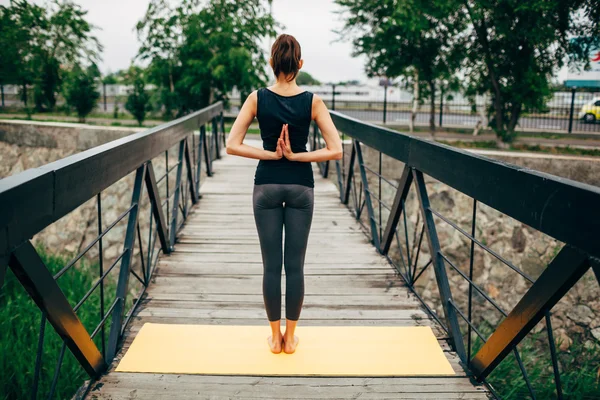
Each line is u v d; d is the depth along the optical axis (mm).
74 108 19438
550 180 1884
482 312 7480
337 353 2938
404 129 17859
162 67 19969
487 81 13961
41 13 20672
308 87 30844
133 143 3207
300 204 2701
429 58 14203
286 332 2918
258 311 3559
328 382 2652
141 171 3535
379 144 4512
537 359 5641
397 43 13789
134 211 3408
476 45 13734
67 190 2150
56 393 4949
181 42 20047
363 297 3832
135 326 3305
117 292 3150
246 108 2662
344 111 25453
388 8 13406
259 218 2730
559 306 6594
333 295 3869
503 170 2230
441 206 8125
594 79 17625
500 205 2262
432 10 12547
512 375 5141
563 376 5195
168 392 2539
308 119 2643
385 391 2576
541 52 13000
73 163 2205
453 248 7879
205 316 3465
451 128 18391
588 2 11750
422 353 2945
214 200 6965
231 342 3051
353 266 4480
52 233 9805
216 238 5219
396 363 2834
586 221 1685
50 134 10852
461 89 15250
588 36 12258
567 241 1783
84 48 21891
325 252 4859
